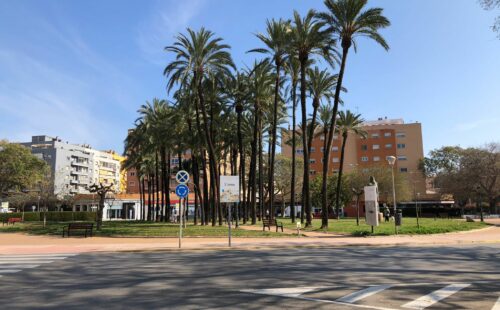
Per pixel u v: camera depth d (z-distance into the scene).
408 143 99.19
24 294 8.89
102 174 144.88
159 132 48.59
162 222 54.34
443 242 21.66
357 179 72.75
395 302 7.75
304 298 8.11
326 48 32.78
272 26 37.56
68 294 8.81
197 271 11.90
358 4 29.66
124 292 8.92
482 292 8.64
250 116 51.19
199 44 35.31
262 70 40.06
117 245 20.84
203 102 37.12
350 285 9.46
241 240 23.27
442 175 75.62
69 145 128.25
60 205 87.75
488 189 61.84
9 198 83.81
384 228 30.95
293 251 17.80
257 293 8.62
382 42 30.94
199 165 53.56
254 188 43.22
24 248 19.97
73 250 18.97
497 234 27.19
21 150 76.06
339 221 50.56
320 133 56.38
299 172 78.12
